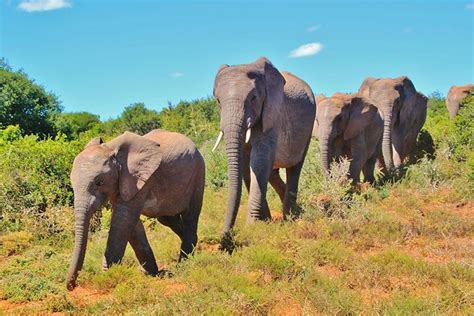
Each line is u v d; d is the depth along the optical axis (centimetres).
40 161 1344
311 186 1453
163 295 748
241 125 1044
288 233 1033
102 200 834
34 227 1172
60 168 1342
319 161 1653
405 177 1579
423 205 1315
